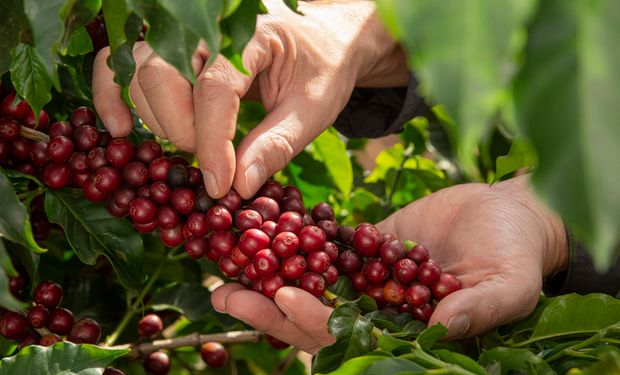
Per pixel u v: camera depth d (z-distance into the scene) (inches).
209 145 29.3
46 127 30.8
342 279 30.0
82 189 30.4
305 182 40.6
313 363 27.9
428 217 33.9
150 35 22.2
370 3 36.7
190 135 30.6
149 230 29.9
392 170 42.1
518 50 14.5
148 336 34.6
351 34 35.2
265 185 30.3
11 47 25.1
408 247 30.1
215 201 29.3
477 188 33.6
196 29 19.8
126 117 30.4
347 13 35.7
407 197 42.8
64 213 30.5
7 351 31.9
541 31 14.6
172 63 22.2
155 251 37.3
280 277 28.9
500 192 33.4
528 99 14.5
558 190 14.2
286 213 29.0
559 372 28.3
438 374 25.8
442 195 34.0
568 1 14.5
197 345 34.9
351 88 35.1
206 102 29.6
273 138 31.0
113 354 27.7
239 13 23.0
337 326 28.0
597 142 13.9
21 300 31.8
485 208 32.5
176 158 30.1
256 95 34.9
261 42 31.6
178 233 29.8
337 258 29.8
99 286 36.4
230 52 23.6
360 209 41.8
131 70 26.5
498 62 13.9
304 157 39.8
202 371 38.8
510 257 31.1
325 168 40.0
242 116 39.2
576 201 14.1
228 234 28.9
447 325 28.8
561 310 29.5
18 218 25.6
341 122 41.0
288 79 32.7
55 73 22.5
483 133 14.8
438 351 26.5
